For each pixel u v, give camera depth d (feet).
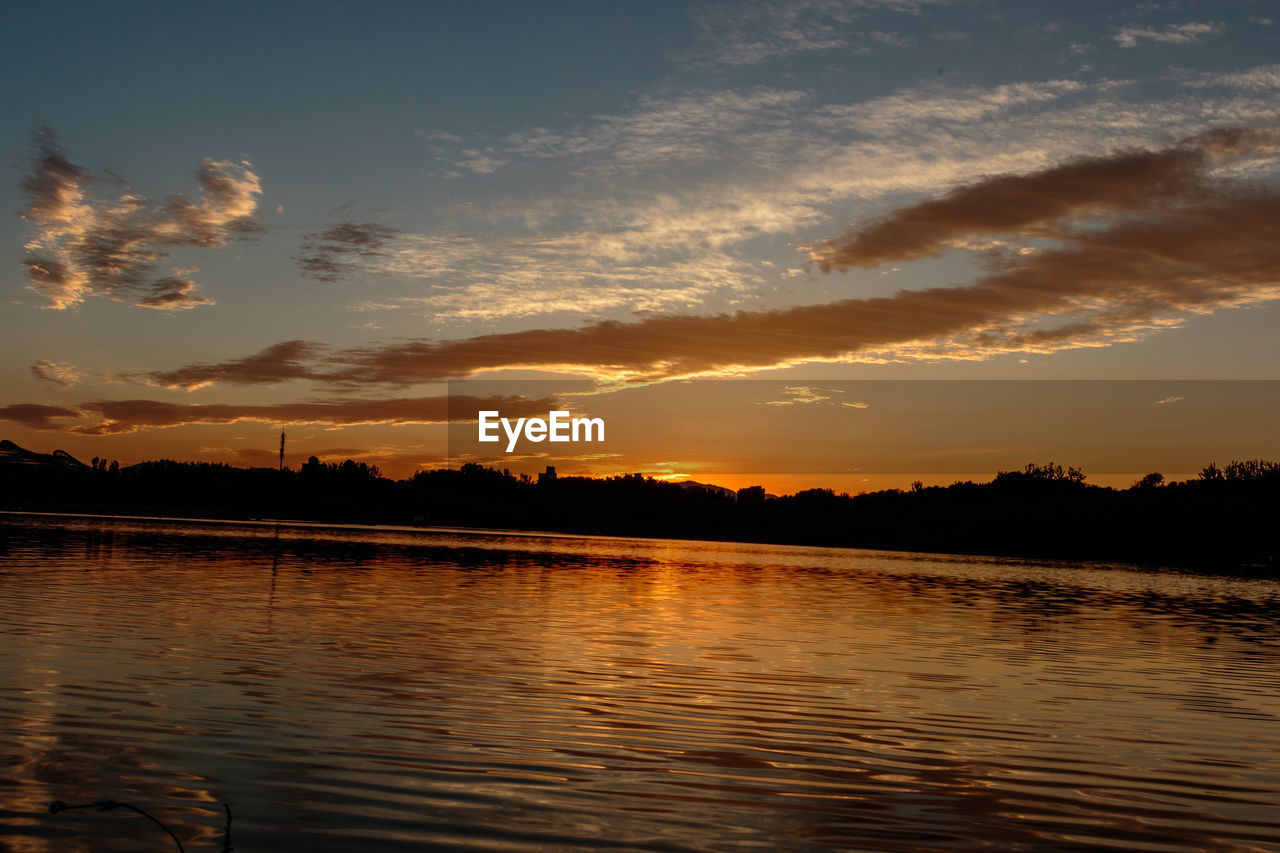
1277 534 273.54
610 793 29.68
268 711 38.34
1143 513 303.68
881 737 38.14
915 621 82.79
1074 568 216.54
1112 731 40.60
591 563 164.04
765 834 26.68
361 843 24.77
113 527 253.65
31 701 38.19
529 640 61.62
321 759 32.04
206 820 26.08
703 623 75.36
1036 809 29.73
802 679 50.42
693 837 26.21
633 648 59.77
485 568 137.39
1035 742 38.22
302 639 57.82
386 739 34.86
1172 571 216.33
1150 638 76.18
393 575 115.55
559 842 25.44
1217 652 68.39
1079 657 63.21
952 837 27.04
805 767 33.42
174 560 124.47
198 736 34.24
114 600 73.97
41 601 71.10
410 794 28.84
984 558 262.88
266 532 262.67
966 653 63.05
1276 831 28.35
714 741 36.47
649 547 268.21
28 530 205.87
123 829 25.17
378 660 51.29
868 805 29.53
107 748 32.30
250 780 29.58
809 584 127.44
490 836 25.64
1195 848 26.81
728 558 206.59
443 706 40.57
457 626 67.36
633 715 40.32
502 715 39.37
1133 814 29.53
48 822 25.50
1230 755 36.99
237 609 71.87
